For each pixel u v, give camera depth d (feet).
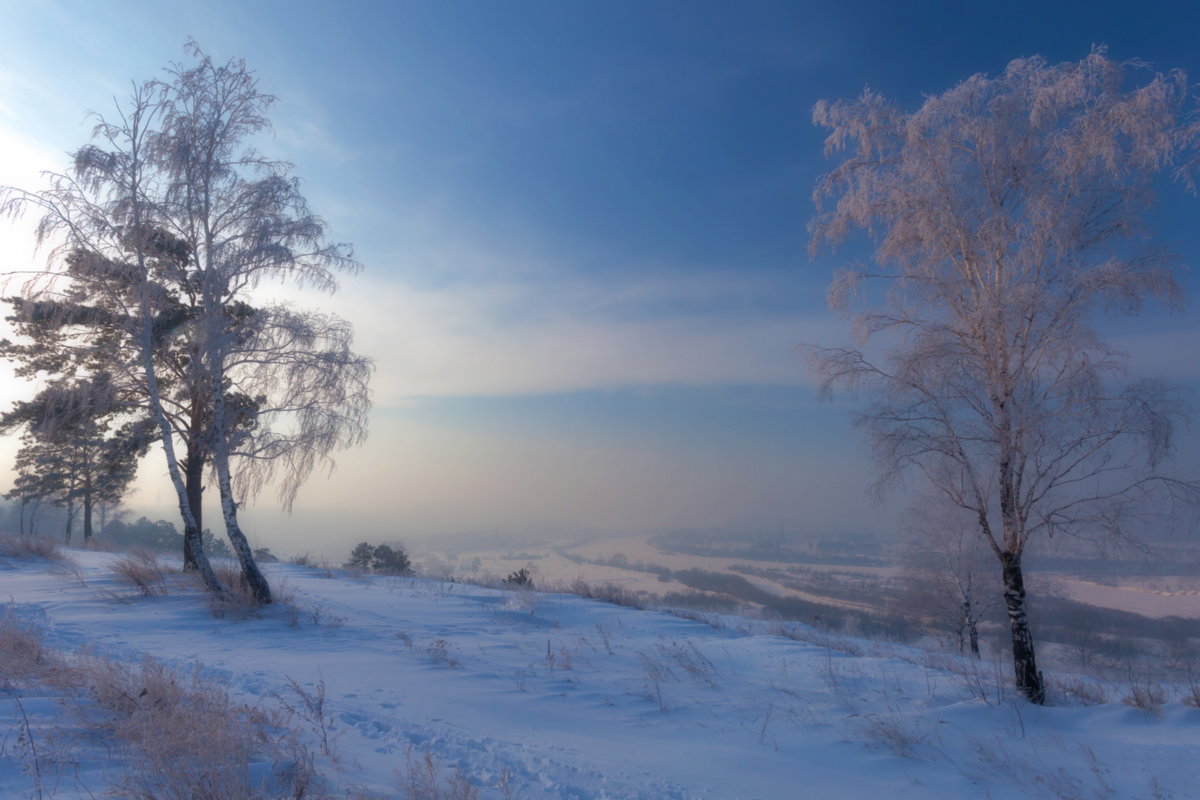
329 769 17.31
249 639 37.40
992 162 32.14
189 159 47.80
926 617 82.94
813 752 23.02
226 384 51.49
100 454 56.49
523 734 23.15
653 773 19.77
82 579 53.52
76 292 49.24
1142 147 28.99
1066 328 29.73
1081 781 20.76
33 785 14.08
